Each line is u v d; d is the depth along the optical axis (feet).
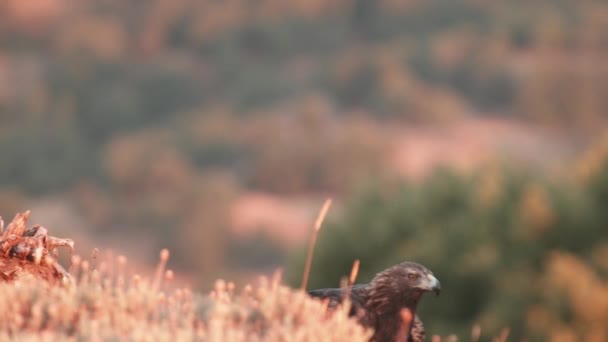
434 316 433.89
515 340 408.26
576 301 395.96
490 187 451.94
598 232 444.14
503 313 408.46
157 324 84.69
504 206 449.89
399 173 488.85
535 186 449.06
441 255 435.94
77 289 88.12
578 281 398.42
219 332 81.92
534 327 398.83
